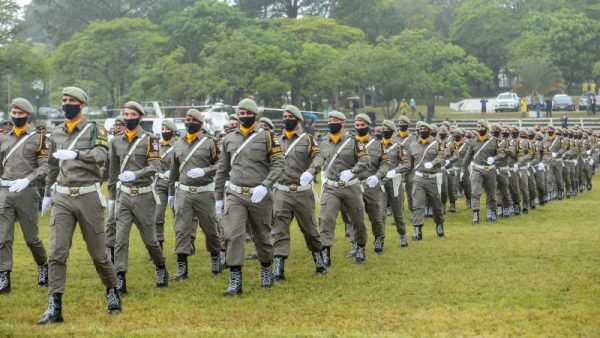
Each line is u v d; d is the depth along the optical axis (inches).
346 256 553.3
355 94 2662.4
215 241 487.5
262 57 2107.5
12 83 2325.3
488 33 2947.8
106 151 381.4
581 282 440.1
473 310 379.6
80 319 369.1
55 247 364.8
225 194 440.1
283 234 473.7
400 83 2226.9
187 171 474.9
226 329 347.6
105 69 2341.3
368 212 558.6
